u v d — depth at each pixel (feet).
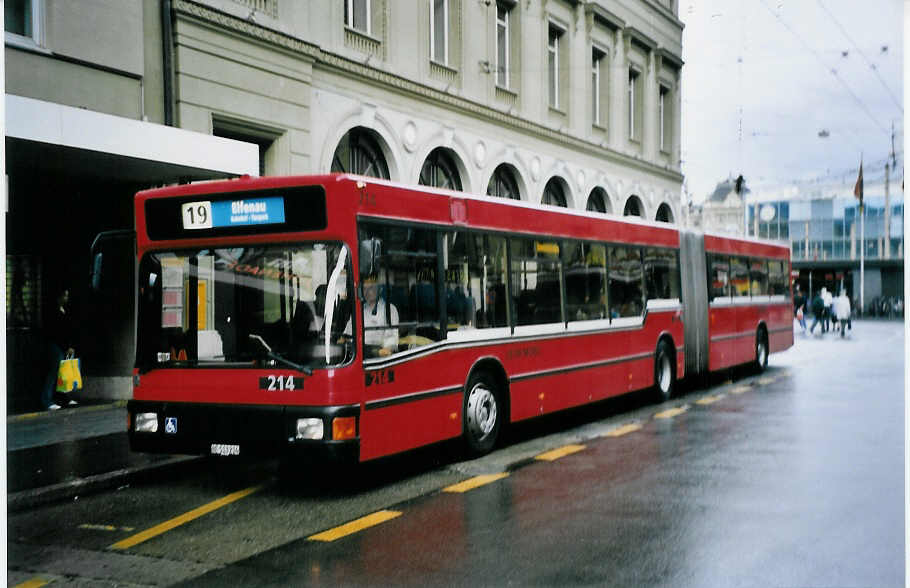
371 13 60.64
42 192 44.27
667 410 44.88
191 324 27.02
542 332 36.58
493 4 73.82
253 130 48.98
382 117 60.23
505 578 18.03
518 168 76.89
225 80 47.09
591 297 41.04
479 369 32.83
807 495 25.07
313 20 53.72
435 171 68.49
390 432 27.04
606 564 18.84
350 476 29.45
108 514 24.62
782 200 183.11
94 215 45.88
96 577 18.88
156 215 27.66
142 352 27.61
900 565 18.60
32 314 44.04
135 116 42.98
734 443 34.19
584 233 40.73
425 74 65.21
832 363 73.20
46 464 29.50
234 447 25.95
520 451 33.60
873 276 176.76
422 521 22.95
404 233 28.25
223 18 46.75
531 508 24.12
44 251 44.50
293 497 26.40
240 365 26.08
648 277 47.50
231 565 19.47
